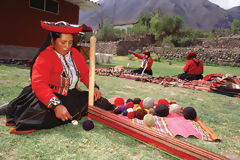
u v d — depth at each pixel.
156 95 5.09
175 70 14.05
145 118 2.60
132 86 6.20
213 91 6.11
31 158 1.78
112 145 2.12
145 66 8.59
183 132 2.48
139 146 2.14
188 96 5.26
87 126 2.44
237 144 2.35
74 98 2.69
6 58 10.54
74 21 14.03
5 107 2.73
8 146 1.94
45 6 11.98
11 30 10.64
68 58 2.55
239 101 4.98
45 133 2.30
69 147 2.02
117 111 2.99
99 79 7.17
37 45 11.95
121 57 26.41
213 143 2.33
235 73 15.01
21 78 5.66
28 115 2.26
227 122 3.22
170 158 1.92
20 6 10.84
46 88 2.24
